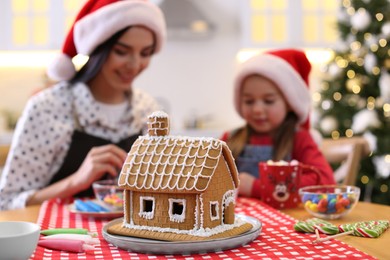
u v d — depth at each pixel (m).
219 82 4.31
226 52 4.31
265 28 4.04
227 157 0.90
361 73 3.46
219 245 0.81
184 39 4.29
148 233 0.87
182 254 0.81
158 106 1.93
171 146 0.89
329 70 3.54
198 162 0.85
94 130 1.71
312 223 0.96
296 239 0.90
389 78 3.30
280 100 1.74
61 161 1.67
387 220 1.05
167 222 0.87
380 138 3.28
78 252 0.83
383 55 3.38
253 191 1.43
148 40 1.64
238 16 4.31
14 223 0.80
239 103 1.83
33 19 3.94
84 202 1.21
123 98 1.82
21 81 4.20
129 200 0.92
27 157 1.60
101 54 1.64
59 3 3.91
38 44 3.92
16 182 1.58
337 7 4.06
